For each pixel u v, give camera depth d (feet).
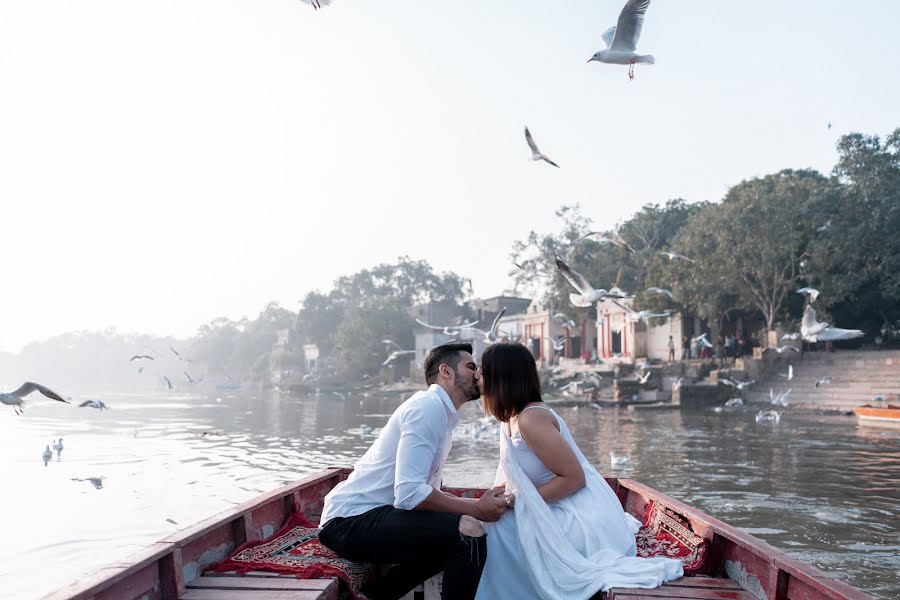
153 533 31.45
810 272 111.24
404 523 11.71
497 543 12.02
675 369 119.55
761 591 11.02
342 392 202.28
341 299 317.63
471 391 13.03
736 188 125.90
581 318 162.50
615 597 10.53
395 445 12.36
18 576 25.71
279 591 11.02
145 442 67.67
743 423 83.41
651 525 16.11
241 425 90.07
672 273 122.11
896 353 105.81
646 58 20.43
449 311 241.55
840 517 33.50
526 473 12.33
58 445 55.47
